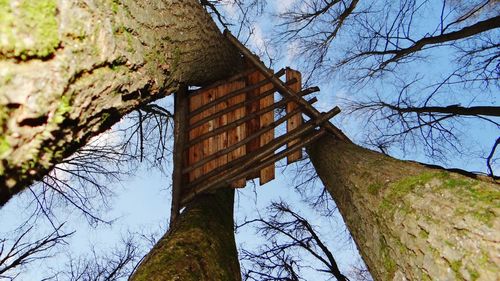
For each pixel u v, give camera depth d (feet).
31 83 3.37
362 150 13.51
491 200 6.02
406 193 8.10
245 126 16.25
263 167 15.79
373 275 9.68
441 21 19.65
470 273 5.34
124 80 5.36
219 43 13.80
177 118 15.49
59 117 3.82
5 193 3.52
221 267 9.64
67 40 3.88
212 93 16.26
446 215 6.42
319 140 17.60
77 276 21.13
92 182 17.70
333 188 14.37
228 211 14.96
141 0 6.43
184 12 9.35
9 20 3.22
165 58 7.53
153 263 8.48
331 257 22.54
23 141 3.39
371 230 9.39
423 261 6.53
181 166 15.16
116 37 5.02
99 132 5.32
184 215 12.64
